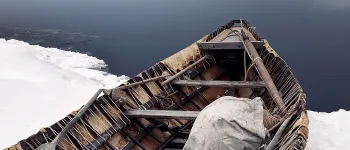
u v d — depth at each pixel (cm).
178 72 612
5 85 997
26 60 1252
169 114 457
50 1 5425
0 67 1155
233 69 711
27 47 1540
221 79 693
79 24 2741
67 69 1288
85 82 1159
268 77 513
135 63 1581
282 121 388
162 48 1839
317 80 1258
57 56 1593
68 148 390
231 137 329
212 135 332
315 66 1407
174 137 495
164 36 2152
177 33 2241
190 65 621
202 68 666
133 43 1980
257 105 371
